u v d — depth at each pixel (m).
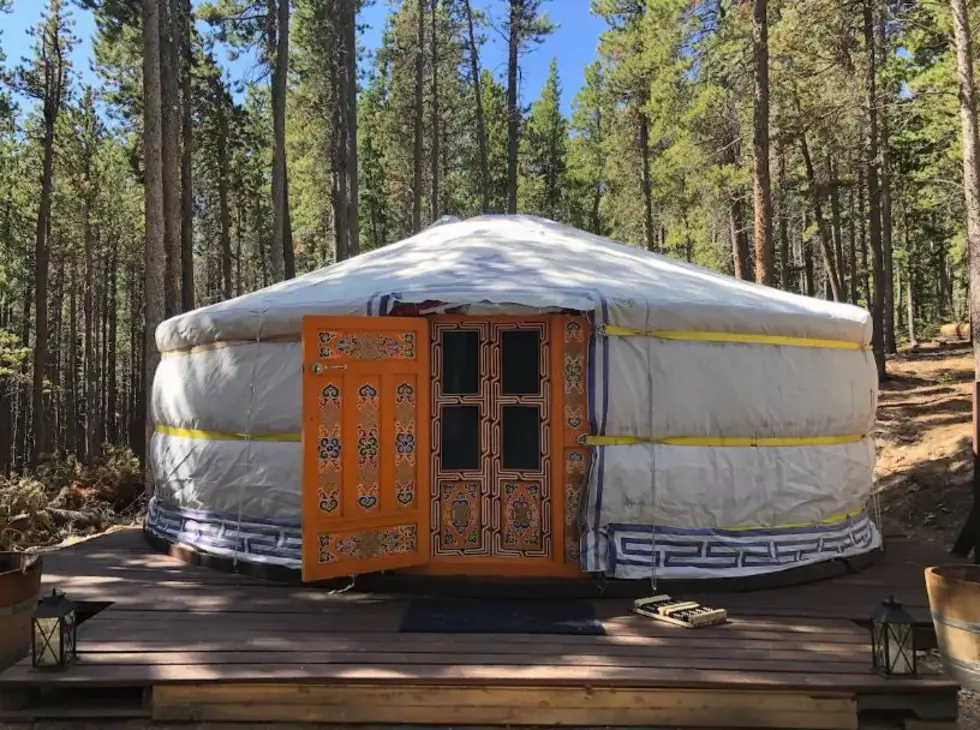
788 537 4.53
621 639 3.54
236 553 4.74
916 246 28.48
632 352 4.27
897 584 4.53
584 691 3.09
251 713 3.11
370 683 3.07
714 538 4.34
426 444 4.45
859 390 4.91
